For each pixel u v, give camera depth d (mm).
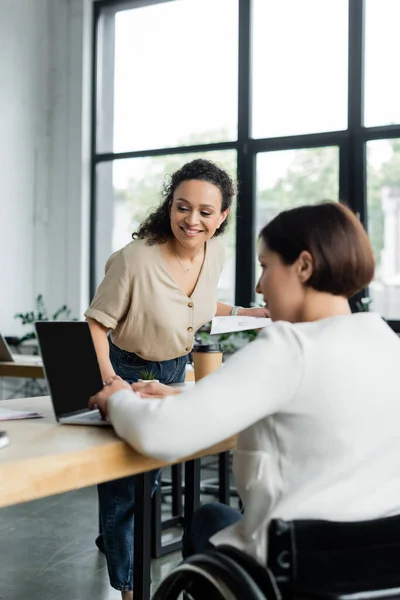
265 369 1082
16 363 3867
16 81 6059
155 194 6074
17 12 6051
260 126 5602
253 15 5645
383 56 5141
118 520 2121
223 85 5789
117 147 6262
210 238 2207
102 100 6332
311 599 1030
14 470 1087
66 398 1497
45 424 1460
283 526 1041
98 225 6324
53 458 1148
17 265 6082
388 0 5117
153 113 6102
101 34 6340
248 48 5617
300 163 5430
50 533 3346
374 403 1106
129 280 2012
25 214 6152
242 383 1076
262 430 1123
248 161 5609
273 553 1043
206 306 2203
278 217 1218
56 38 6359
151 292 2033
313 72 5410
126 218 6203
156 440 1107
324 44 5375
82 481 1196
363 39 5188
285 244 1183
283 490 1095
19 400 1813
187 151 5898
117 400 1245
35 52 6227
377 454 1112
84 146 6266
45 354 1458
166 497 3996
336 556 1052
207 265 2178
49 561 2953
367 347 1135
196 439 1092
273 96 5551
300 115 5449
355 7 5188
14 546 3146
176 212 2016
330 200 1217
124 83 6234
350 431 1093
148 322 2064
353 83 5191
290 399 1090
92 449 1215
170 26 6039
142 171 6125
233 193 2125
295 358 1092
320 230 1162
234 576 1017
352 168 5207
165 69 6055
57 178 6348
